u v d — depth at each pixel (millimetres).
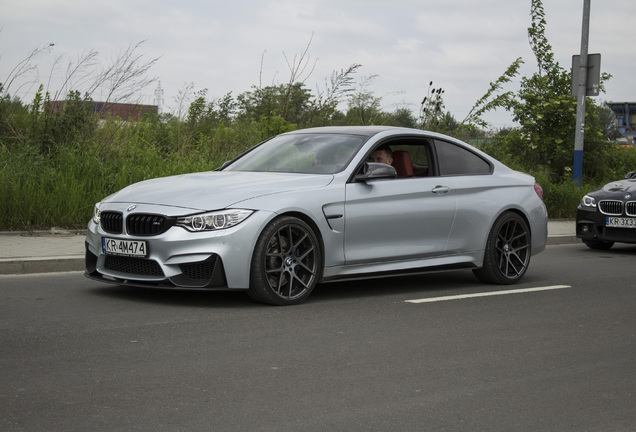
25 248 7836
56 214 9273
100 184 9891
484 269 7527
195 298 6102
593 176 18141
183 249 5570
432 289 7199
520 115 18094
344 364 4348
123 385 3807
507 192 7695
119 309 5590
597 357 4758
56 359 4227
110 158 10703
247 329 5109
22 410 3402
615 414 3664
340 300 6375
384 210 6559
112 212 5930
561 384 4133
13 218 9000
